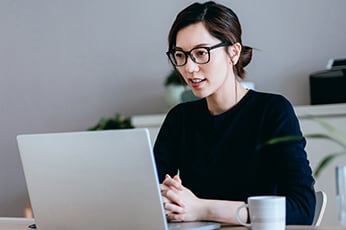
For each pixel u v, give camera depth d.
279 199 1.62
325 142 3.26
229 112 2.11
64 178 1.74
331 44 3.66
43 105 4.43
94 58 4.27
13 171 4.52
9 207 4.52
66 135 1.71
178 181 1.90
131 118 3.88
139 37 4.14
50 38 4.38
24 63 4.46
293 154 1.96
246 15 3.85
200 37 1.97
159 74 4.09
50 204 1.79
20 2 4.45
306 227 1.71
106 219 1.70
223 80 2.03
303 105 3.73
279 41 3.78
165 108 4.07
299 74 3.74
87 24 4.27
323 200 2.12
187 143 2.18
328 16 3.66
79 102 4.32
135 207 1.65
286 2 3.75
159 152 2.27
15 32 4.47
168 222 1.86
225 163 2.07
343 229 1.65
